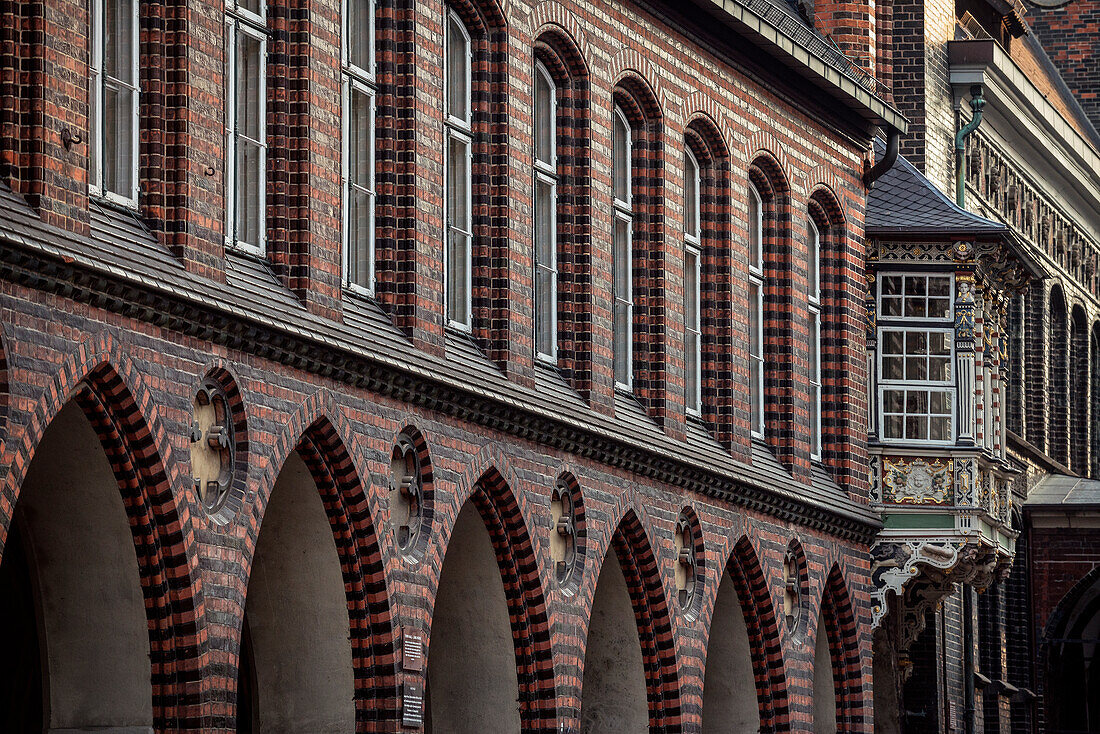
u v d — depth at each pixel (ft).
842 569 138.00
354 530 91.91
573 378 111.24
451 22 103.91
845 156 141.69
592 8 112.98
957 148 175.42
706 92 124.26
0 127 72.95
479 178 104.53
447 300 102.73
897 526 143.64
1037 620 190.08
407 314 96.17
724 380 125.59
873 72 150.51
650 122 119.44
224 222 84.38
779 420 133.08
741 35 125.90
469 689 105.70
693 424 123.54
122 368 76.64
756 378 131.75
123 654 80.74
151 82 81.15
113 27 80.59
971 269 144.77
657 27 119.34
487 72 105.09
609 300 113.70
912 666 161.48
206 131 82.99
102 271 74.33
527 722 105.40
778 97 132.46
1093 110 241.35
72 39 75.25
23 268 71.05
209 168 83.05
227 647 82.84
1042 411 204.13
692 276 124.67
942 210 146.51
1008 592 191.72
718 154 126.31
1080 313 219.82
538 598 104.99
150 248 79.77
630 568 115.44
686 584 120.06
